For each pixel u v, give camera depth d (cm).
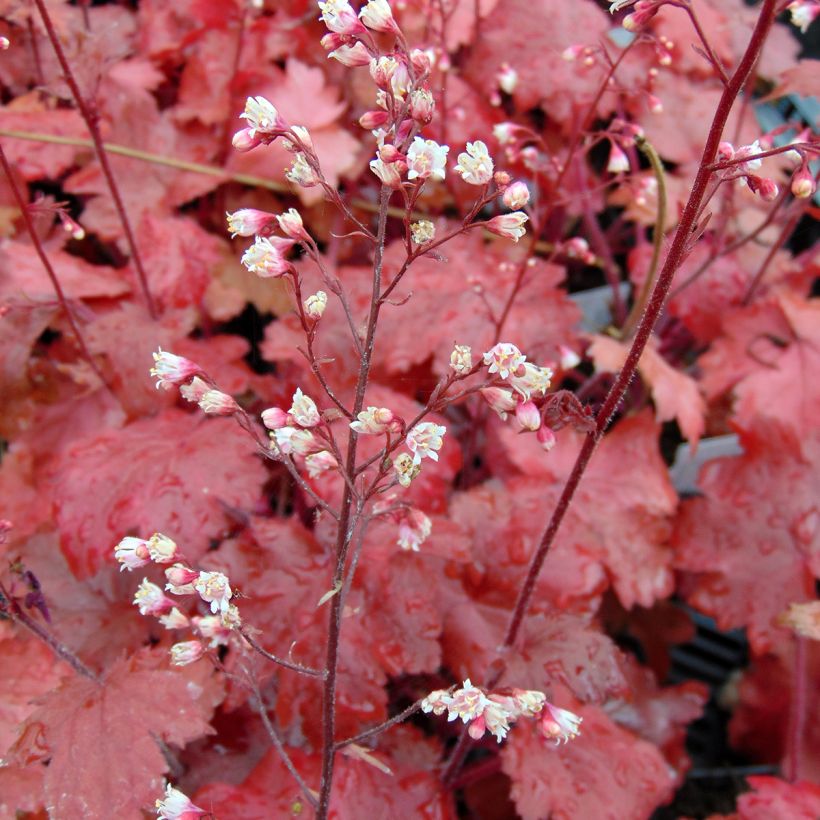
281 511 35
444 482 32
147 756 24
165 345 33
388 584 29
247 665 25
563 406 23
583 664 28
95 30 40
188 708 25
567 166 31
